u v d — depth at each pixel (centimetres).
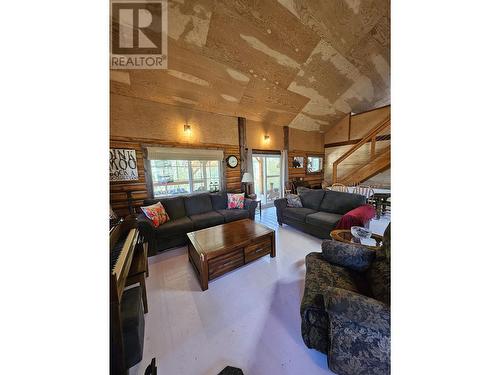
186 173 388
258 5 216
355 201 307
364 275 137
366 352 89
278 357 115
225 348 122
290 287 184
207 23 222
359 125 565
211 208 362
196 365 112
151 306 161
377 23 275
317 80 379
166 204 313
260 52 280
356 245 151
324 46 298
